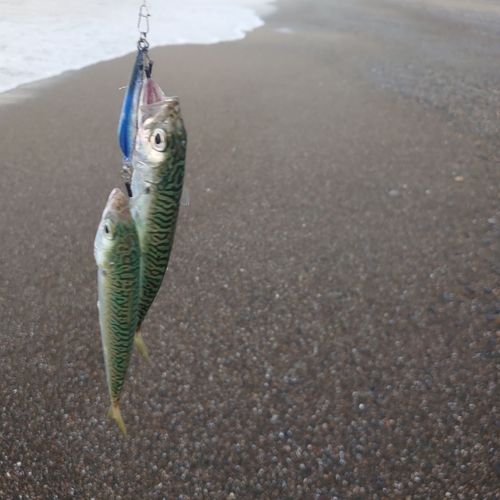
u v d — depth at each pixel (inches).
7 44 93.7
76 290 41.5
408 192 58.2
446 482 30.5
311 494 30.0
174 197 15.0
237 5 158.6
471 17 163.0
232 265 45.5
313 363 37.5
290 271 45.6
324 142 68.4
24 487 28.8
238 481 30.4
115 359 16.0
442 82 94.9
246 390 35.3
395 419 33.9
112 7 132.3
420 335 40.0
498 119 78.1
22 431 31.4
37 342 36.8
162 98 15.2
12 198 50.9
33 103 71.2
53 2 129.7
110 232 14.5
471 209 55.5
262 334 39.4
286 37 122.5
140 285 15.5
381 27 141.6
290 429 33.2
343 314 41.7
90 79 81.7
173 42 106.6
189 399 34.4
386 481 30.6
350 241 49.9
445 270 46.6
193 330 39.0
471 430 33.3
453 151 68.0
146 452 31.3
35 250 44.9
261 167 60.9
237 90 83.5
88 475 29.9
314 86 89.0
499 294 43.8
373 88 90.1
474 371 37.1
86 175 56.2
